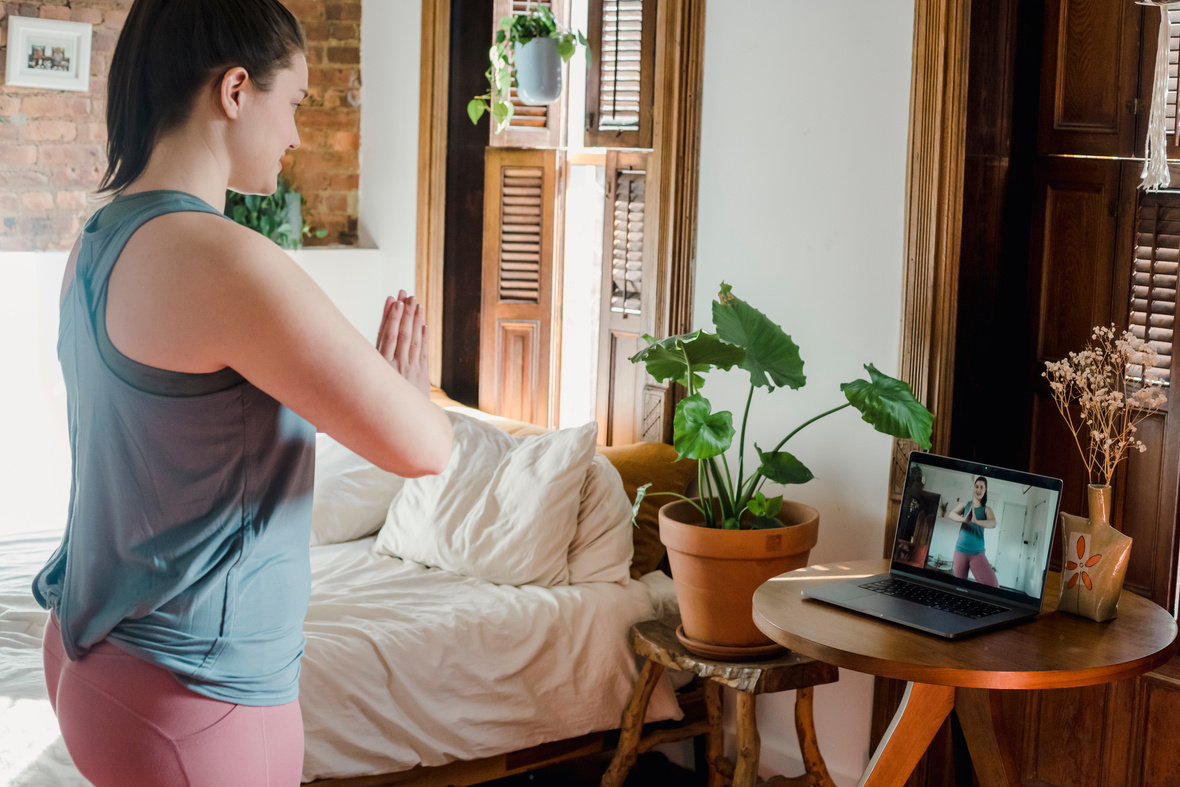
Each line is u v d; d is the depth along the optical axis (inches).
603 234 142.3
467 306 166.4
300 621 46.3
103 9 160.4
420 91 165.5
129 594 42.3
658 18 131.7
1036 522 82.6
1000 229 107.1
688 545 100.0
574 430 118.0
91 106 161.0
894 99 107.4
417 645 98.7
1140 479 100.6
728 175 123.5
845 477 113.1
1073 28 103.0
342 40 178.1
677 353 99.3
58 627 47.9
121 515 42.4
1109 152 100.9
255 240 41.0
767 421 121.0
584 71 157.8
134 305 40.9
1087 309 104.1
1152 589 100.0
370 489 130.6
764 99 119.1
